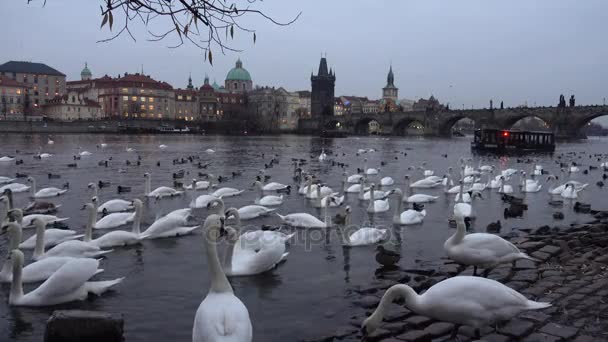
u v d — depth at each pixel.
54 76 193.75
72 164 44.12
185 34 5.12
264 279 13.07
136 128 150.25
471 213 21.50
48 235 15.88
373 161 59.66
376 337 9.20
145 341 9.58
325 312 10.91
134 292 12.14
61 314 9.18
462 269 13.36
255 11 5.14
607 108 119.25
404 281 12.80
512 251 11.77
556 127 129.88
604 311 10.01
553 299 10.70
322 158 56.91
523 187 31.23
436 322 9.71
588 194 31.22
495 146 82.56
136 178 36.22
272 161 49.16
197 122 175.62
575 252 14.95
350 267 14.17
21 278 11.18
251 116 192.12
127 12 4.90
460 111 154.00
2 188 28.17
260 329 10.06
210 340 7.32
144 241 16.73
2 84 171.88
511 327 9.24
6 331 9.91
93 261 11.74
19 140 95.44
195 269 13.95
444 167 52.41
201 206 23.33
